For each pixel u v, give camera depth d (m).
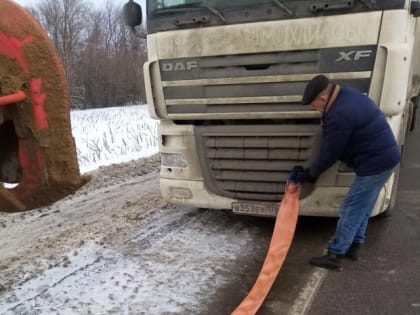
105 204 5.79
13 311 3.22
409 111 5.92
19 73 1.91
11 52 1.90
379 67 3.59
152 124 15.23
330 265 3.82
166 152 4.54
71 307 3.26
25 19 1.92
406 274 3.71
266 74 3.89
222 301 3.33
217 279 3.66
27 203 2.17
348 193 3.71
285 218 3.70
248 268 3.86
